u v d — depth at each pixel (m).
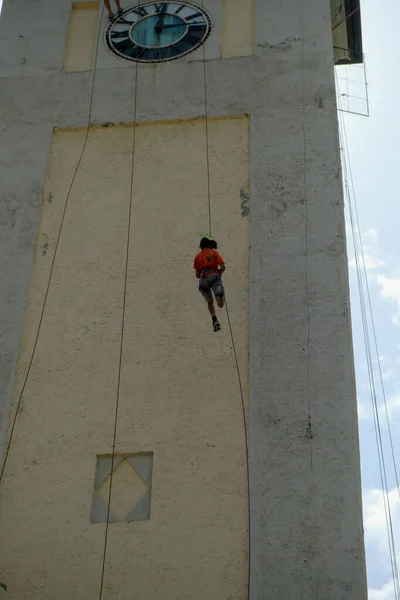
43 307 21.00
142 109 23.97
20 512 18.42
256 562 17.41
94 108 24.16
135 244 21.77
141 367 19.97
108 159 23.27
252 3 26.00
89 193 22.70
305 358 19.59
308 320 20.08
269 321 20.16
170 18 25.89
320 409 18.92
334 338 19.78
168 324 20.50
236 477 18.44
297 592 17.02
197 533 17.92
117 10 26.28
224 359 19.89
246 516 18.02
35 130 23.88
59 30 26.09
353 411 18.83
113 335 20.48
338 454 18.33
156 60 24.95
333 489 17.95
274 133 23.05
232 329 20.27
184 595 17.30
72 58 25.50
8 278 21.39
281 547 17.50
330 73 24.02
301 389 19.20
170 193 22.50
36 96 24.56
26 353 20.39
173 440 19.00
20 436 19.31
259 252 21.14
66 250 21.81
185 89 24.20
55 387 19.89
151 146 23.39
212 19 25.70
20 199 22.61
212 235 21.69
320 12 25.33
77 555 17.88
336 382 19.20
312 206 21.72
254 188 22.20
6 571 17.78
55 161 23.38
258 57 24.61
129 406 19.50
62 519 18.30
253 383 19.42
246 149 23.06
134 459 18.97
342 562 17.17
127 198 22.53
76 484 18.67
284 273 20.78
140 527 18.08
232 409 19.23
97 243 21.86
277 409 19.03
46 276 21.45
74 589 17.52
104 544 17.94
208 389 19.55
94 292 21.14
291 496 18.00
